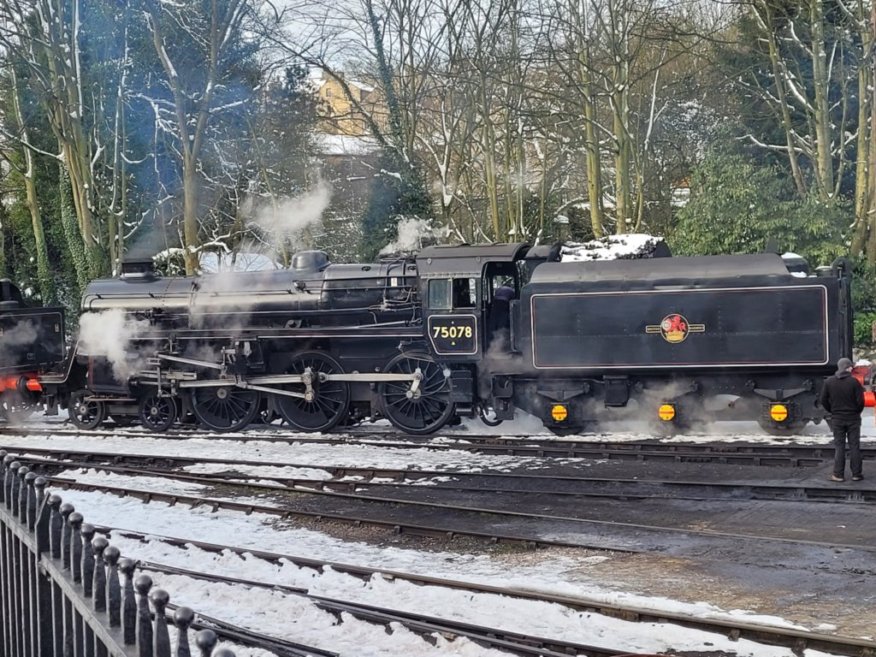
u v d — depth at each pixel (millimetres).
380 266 18547
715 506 11484
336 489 13328
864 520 10602
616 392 16578
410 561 9617
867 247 25594
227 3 28359
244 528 11227
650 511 11383
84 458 16031
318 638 7383
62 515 4848
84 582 4500
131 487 13711
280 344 19312
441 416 18016
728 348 15938
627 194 26281
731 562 9086
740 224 25734
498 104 31422
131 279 20672
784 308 15688
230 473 14289
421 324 17828
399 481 13562
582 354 16625
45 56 30375
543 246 18188
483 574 9031
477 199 35188
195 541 10219
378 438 17406
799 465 13508
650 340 16297
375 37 29281
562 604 7949
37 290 37969
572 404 17078
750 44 29453
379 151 31094
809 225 25188
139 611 3791
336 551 10078
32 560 5281
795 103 29750
